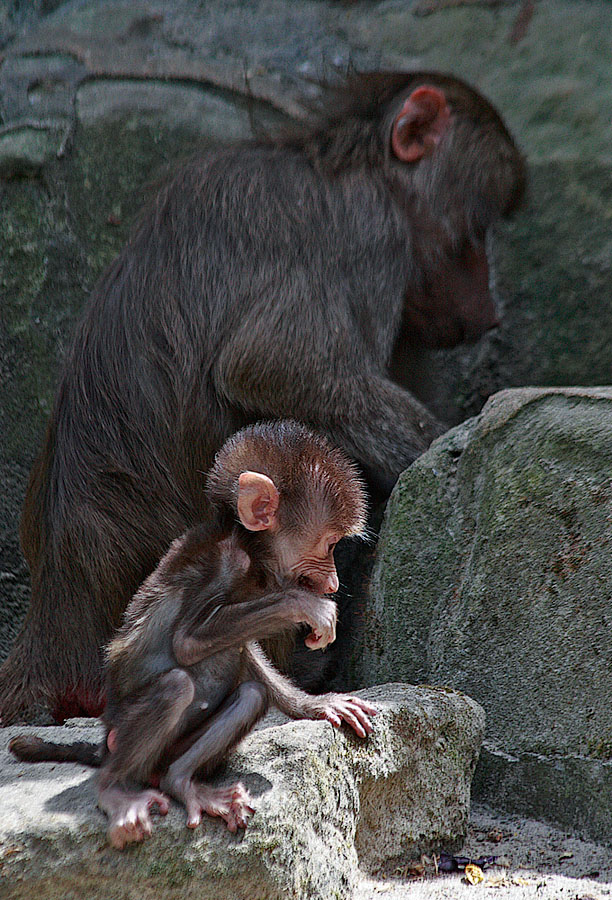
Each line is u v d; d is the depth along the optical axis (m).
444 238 12.80
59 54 15.80
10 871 6.06
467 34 16.09
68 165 15.03
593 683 8.34
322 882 6.86
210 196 11.91
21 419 14.86
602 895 7.10
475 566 9.42
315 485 7.07
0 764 7.49
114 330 11.64
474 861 7.88
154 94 15.12
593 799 8.17
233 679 7.03
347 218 11.98
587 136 15.16
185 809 6.43
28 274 15.00
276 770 6.91
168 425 11.27
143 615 6.85
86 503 10.95
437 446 10.22
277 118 14.98
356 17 16.61
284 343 11.34
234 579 6.86
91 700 10.78
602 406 9.00
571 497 8.81
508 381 15.16
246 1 16.69
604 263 14.91
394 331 12.23
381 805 7.76
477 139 12.83
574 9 16.05
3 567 14.75
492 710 9.05
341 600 11.27
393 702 8.02
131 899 6.22
